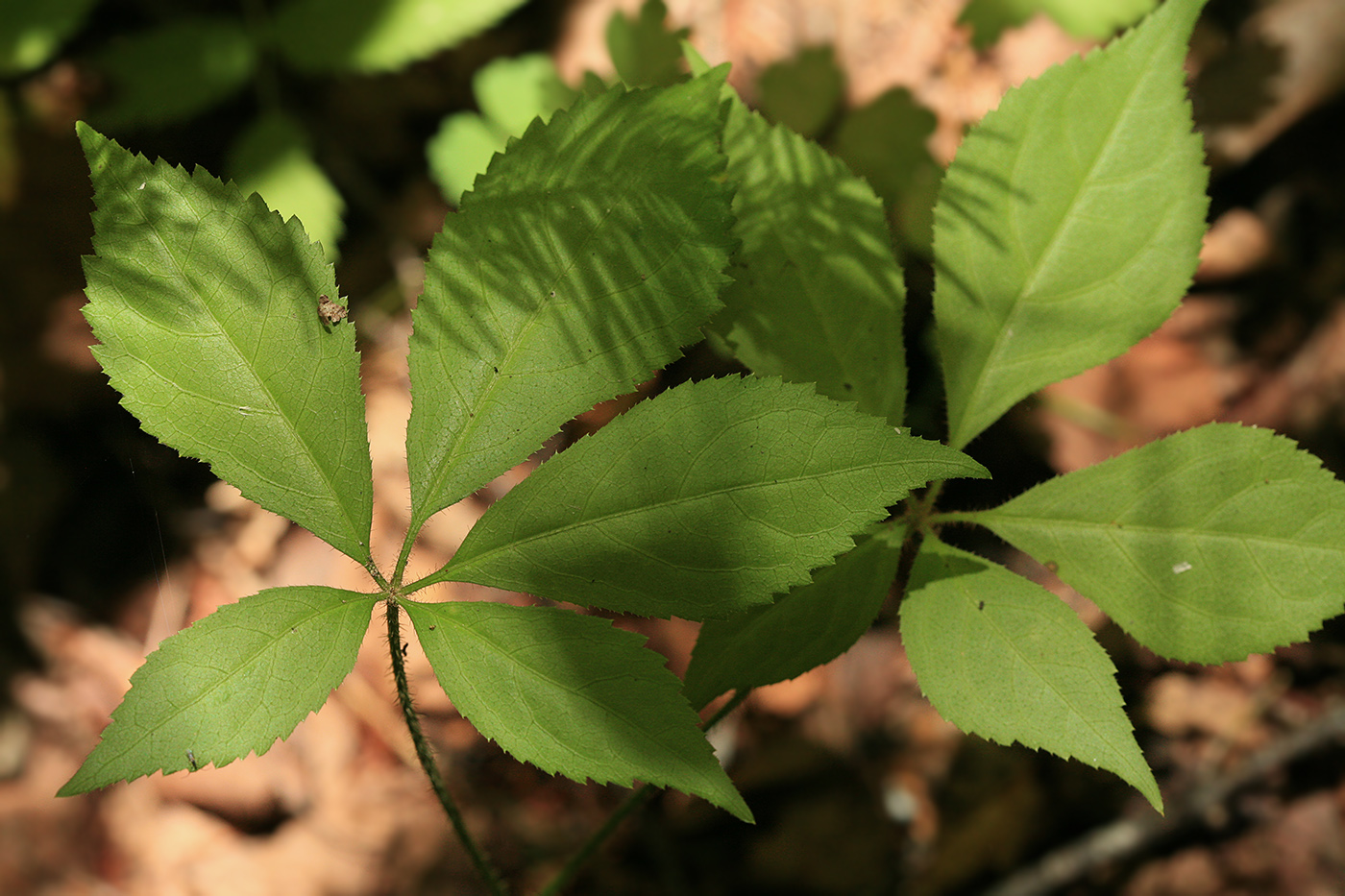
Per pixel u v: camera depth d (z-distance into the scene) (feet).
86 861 3.86
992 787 3.99
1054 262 2.51
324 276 2.42
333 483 2.43
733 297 2.50
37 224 4.19
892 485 2.38
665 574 2.39
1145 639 2.48
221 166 3.89
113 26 4.27
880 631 4.17
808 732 4.06
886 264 2.50
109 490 4.17
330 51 3.59
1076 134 2.50
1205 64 4.27
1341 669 4.05
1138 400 4.28
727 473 2.39
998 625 2.47
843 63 4.20
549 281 2.42
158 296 2.39
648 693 2.39
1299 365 4.29
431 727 3.94
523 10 4.46
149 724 2.36
